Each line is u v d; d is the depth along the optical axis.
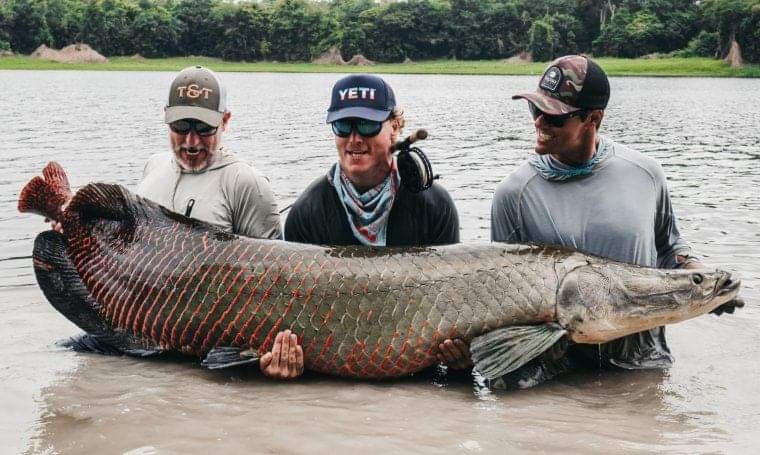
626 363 3.00
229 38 46.94
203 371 2.95
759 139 9.76
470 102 17.48
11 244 4.33
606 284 2.83
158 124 10.91
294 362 2.84
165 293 2.97
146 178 3.39
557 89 2.89
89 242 3.15
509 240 3.09
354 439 2.46
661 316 2.85
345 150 2.97
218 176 3.25
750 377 2.90
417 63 46.66
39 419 2.58
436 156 7.90
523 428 2.54
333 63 46.94
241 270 2.90
